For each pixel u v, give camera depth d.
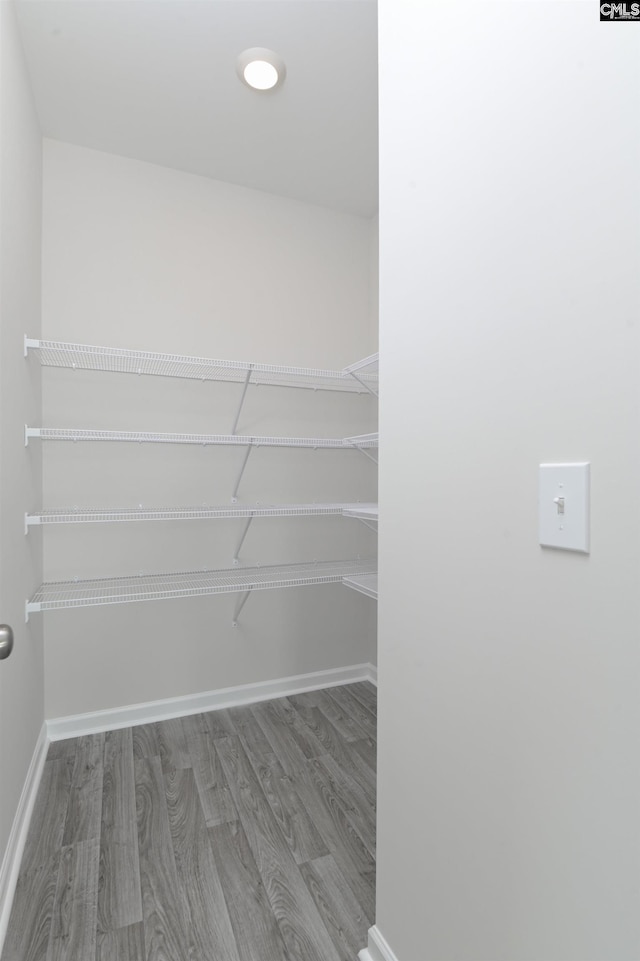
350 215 2.50
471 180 0.73
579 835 0.56
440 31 0.79
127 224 2.03
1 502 1.20
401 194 0.90
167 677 2.13
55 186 1.91
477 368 0.73
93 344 1.97
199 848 1.38
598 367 0.54
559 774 0.59
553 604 0.60
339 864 1.33
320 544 2.43
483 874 0.73
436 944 0.84
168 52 1.53
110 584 1.96
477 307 0.72
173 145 1.97
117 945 1.10
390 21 0.92
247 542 2.27
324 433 2.44
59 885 1.25
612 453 0.52
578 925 0.57
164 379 2.10
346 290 2.49
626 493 0.51
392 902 0.98
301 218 2.38
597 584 0.54
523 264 0.64
